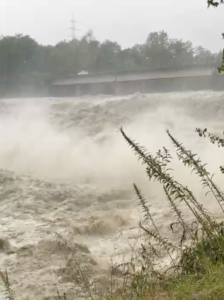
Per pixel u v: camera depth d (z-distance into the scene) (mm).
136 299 4727
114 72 41219
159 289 4754
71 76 45188
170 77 36750
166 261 6906
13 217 11070
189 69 35594
